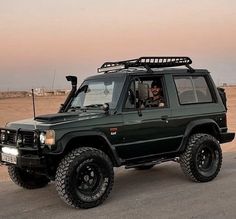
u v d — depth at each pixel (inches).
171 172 349.4
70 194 241.4
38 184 303.6
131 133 275.0
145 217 229.0
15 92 2513.5
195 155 301.3
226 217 223.1
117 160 268.5
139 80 285.7
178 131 299.4
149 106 288.4
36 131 244.8
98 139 261.1
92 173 252.5
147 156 288.0
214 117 322.7
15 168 291.6
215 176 312.8
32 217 237.6
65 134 245.3
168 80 301.9
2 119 961.5
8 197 283.3
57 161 250.2
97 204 252.2
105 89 288.5
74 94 312.3
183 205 248.8
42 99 1918.1
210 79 330.6
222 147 485.1
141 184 310.8
